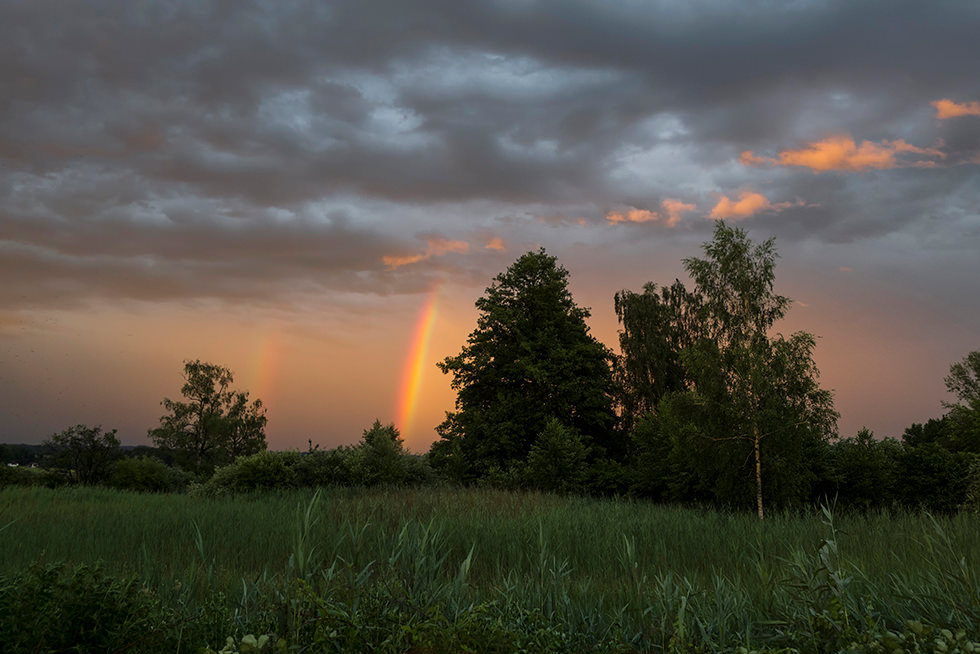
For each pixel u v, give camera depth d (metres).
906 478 24.33
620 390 42.03
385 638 4.39
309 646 4.18
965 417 38.41
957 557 6.60
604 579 8.13
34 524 13.48
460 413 37.19
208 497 22.86
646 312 47.53
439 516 13.60
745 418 21.38
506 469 34.31
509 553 10.53
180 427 61.16
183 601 5.62
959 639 3.71
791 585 5.06
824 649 4.10
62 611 3.88
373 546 8.79
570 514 15.67
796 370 21.09
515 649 4.33
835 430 20.86
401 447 29.83
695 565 9.95
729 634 4.99
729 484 21.53
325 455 27.66
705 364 22.25
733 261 23.39
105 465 42.47
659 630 5.01
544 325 38.38
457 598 5.41
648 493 28.67
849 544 10.04
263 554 10.30
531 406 36.19
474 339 38.47
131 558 9.55
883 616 5.34
